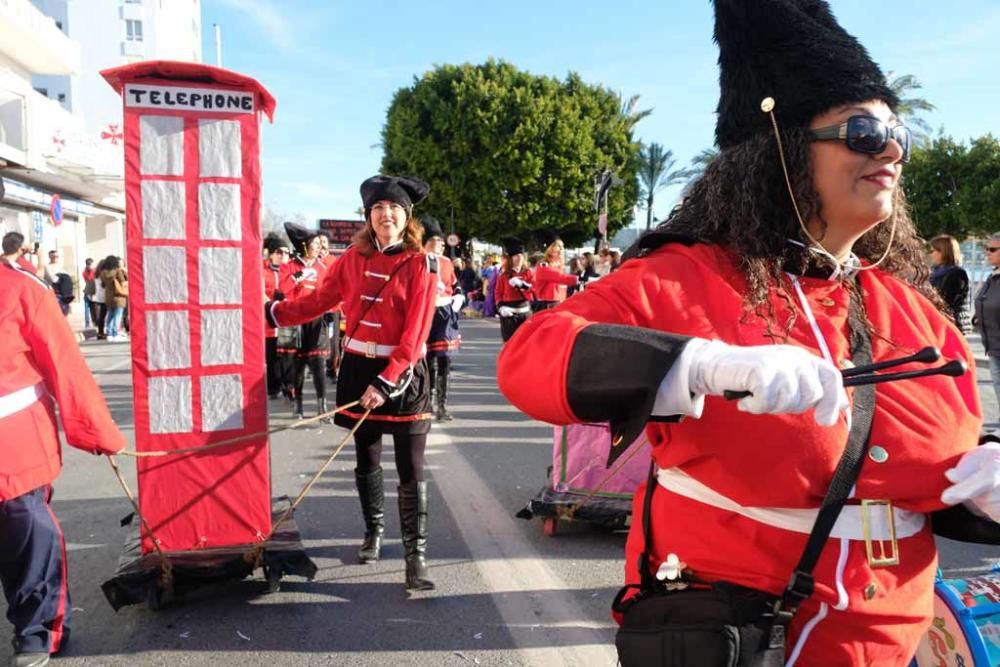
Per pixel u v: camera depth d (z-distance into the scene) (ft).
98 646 10.05
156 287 10.57
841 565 3.90
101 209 85.30
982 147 72.13
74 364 9.01
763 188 4.17
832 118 4.05
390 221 11.55
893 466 3.94
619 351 3.48
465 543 13.93
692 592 4.02
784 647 3.88
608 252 42.73
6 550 9.23
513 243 33.12
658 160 122.72
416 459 11.87
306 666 9.58
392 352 11.72
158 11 157.69
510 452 20.90
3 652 9.89
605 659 9.81
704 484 4.09
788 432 3.81
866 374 3.99
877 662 4.03
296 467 19.29
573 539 14.17
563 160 95.86
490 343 53.42
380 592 11.77
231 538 11.19
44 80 150.51
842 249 4.36
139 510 10.71
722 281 4.10
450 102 96.99
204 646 10.06
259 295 10.89
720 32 4.40
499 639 10.32
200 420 10.89
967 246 75.10
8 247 20.59
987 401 29.04
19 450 8.83
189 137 10.45
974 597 6.75
